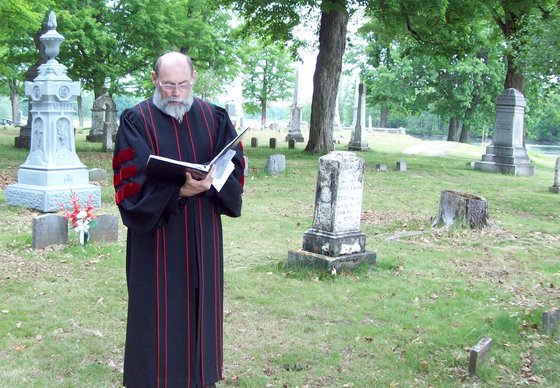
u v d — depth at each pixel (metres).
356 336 5.84
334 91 26.06
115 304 6.48
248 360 5.23
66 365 5.00
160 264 3.68
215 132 3.95
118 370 4.94
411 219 12.43
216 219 3.89
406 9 24.34
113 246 8.90
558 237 11.43
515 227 12.12
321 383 4.84
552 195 17.39
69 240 9.00
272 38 27.50
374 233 10.97
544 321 6.13
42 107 11.78
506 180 20.88
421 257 9.16
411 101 53.41
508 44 24.58
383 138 45.00
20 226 10.09
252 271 7.96
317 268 7.93
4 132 37.22
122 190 3.57
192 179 3.54
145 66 30.23
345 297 7.01
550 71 15.97
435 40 26.97
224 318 6.21
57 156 11.80
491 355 5.44
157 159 3.47
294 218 12.01
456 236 10.78
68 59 27.61
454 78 48.53
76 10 26.81
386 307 6.72
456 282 7.85
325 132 26.20
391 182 18.61
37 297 6.62
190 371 3.74
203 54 34.97
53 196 11.43
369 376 4.98
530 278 8.33
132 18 27.27
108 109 25.59
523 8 25.52
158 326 3.68
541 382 5.01
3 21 19.66
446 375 5.06
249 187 16.19
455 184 18.88
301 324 6.11
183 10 32.25
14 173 16.52
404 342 5.74
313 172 19.84
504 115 23.69
